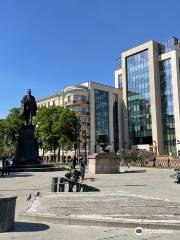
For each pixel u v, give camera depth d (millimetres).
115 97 97688
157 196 13492
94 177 25703
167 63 87875
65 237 7336
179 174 21094
